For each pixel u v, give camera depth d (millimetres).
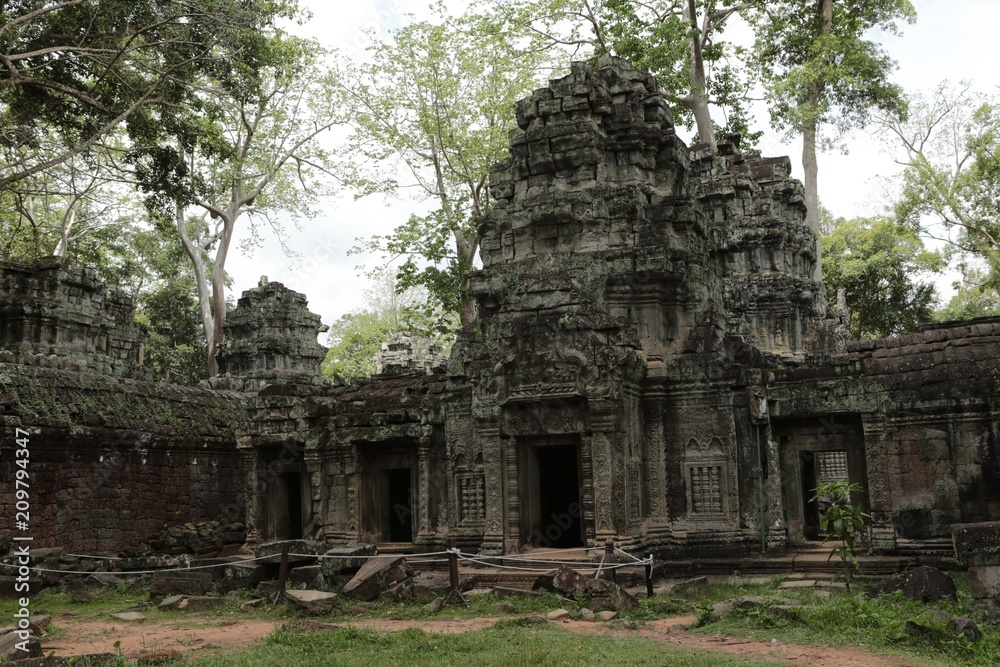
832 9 36469
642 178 22453
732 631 13047
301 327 43469
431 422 23594
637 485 20047
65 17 26422
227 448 30562
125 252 50469
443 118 37094
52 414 23891
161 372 53219
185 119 32781
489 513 20203
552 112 22203
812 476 23828
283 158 42781
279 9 32875
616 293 21281
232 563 18500
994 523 13766
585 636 12812
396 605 15953
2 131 26594
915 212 43406
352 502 24594
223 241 44312
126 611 16562
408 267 36219
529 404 20109
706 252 22906
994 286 44719
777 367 21219
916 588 14359
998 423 18719
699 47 35094
